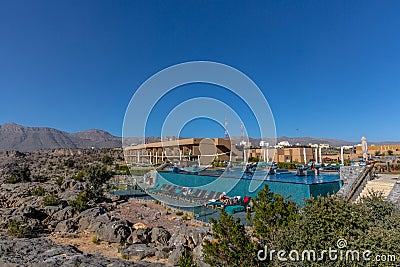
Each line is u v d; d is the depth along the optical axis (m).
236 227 5.45
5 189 22.73
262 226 5.73
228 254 5.18
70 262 7.25
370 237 4.25
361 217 4.74
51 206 15.41
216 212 15.16
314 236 4.41
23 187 23.59
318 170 21.38
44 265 6.90
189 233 9.52
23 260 7.38
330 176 19.31
